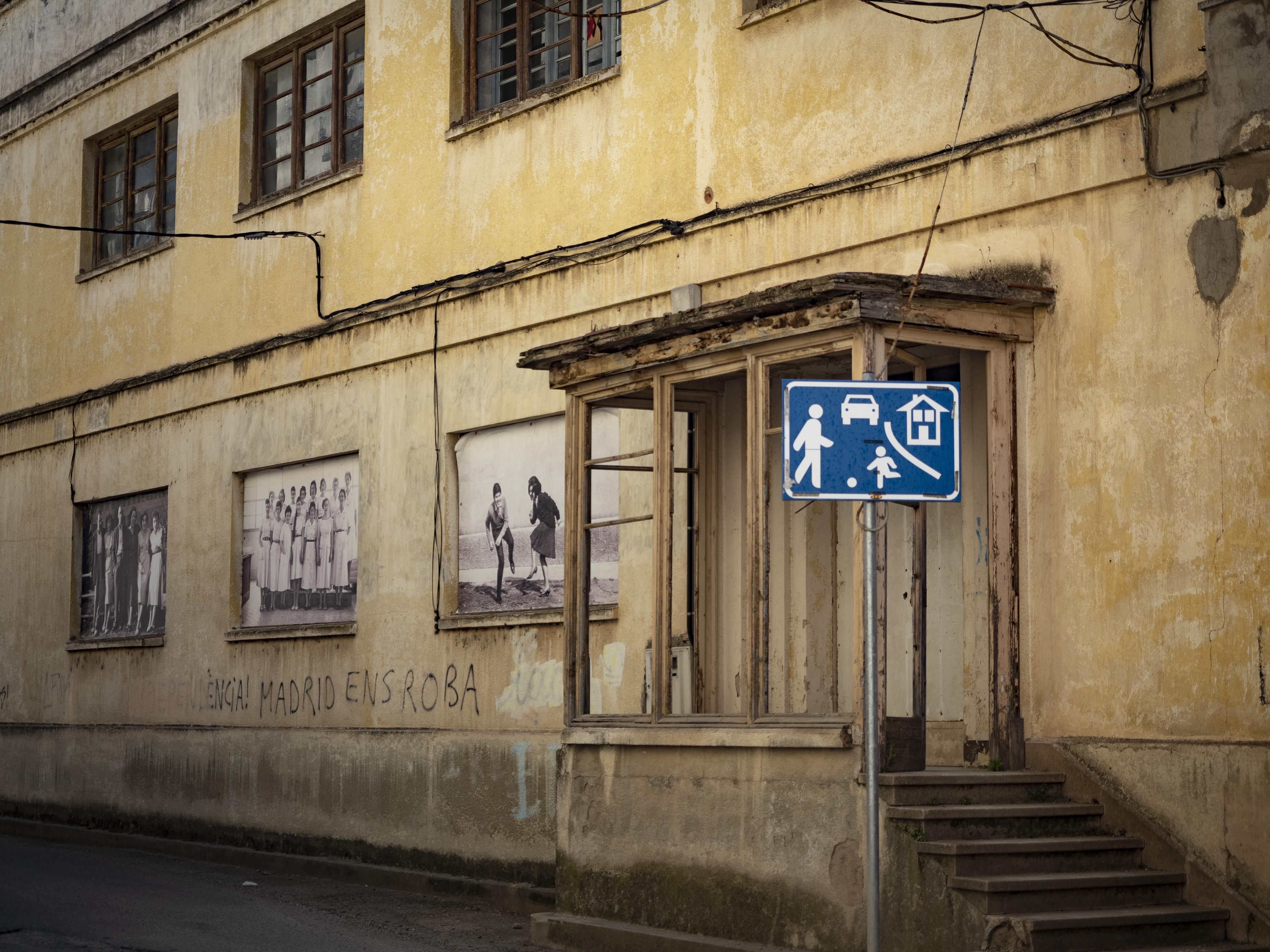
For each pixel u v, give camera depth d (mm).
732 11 11703
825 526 10891
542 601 12781
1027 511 9453
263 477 16109
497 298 13375
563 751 10727
